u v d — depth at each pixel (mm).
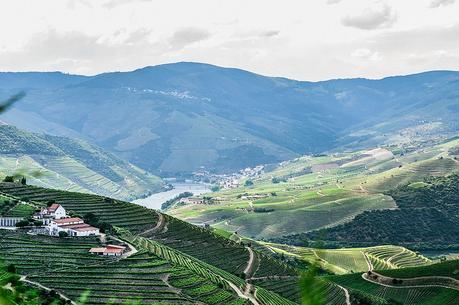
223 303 181125
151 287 178375
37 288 157625
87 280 173250
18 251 183125
